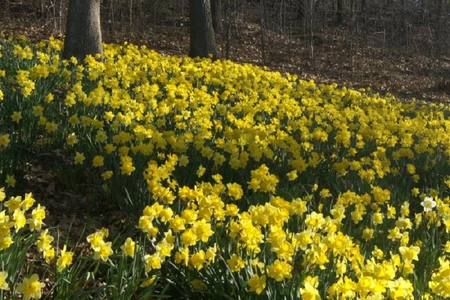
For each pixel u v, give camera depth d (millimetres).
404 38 23203
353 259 3021
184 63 9406
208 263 2965
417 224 4328
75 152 5195
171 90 6766
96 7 8977
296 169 5062
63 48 9109
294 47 18500
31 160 5098
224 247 3133
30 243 3055
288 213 3281
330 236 2943
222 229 3465
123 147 4707
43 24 14961
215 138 5934
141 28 17000
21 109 5578
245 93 8336
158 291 3219
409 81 16188
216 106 6836
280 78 9680
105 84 6727
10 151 4699
